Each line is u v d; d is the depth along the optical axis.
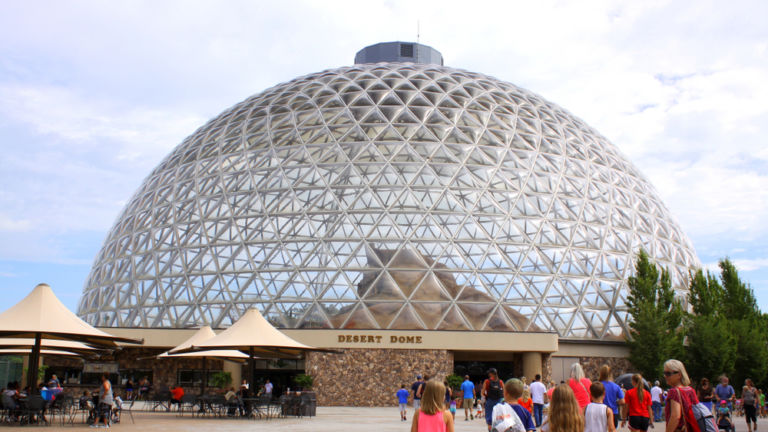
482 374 37.44
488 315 36.41
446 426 8.46
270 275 37.91
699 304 43.34
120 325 41.53
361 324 35.41
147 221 44.88
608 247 42.25
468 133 43.03
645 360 37.94
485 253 38.19
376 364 34.16
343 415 27.66
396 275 36.78
